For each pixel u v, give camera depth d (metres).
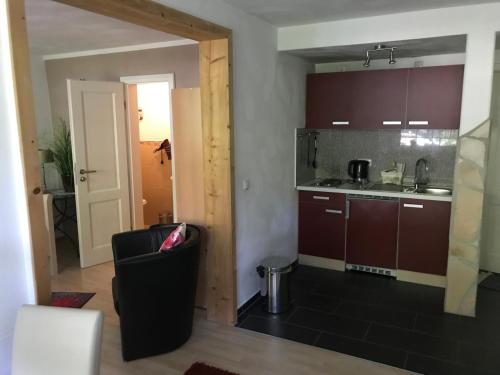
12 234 1.66
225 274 3.13
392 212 4.00
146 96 5.87
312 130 4.71
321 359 2.72
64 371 1.45
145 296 2.60
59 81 5.20
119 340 2.97
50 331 1.48
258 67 3.41
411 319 3.27
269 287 3.35
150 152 5.99
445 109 3.84
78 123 4.24
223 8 2.88
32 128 1.65
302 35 3.64
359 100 4.21
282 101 3.92
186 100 3.16
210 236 3.14
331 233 4.33
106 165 4.52
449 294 3.35
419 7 3.09
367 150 4.66
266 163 3.67
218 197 3.05
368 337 3.00
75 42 4.34
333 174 4.88
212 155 3.02
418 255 3.93
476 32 3.04
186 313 2.85
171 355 2.78
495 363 2.67
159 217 5.75
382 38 3.36
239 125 3.16
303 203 4.43
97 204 4.48
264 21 3.46
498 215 4.14
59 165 4.88
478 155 3.12
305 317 3.31
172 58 4.35
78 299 3.64
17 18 1.57
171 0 2.38
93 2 1.99
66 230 5.38
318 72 4.73
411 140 4.40
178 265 2.66
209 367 2.62
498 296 3.70
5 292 1.64
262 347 2.87
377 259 4.15
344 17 3.37
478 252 3.21
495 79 4.02
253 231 3.51
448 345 2.88
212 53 2.91
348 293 3.77
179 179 3.29
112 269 4.40
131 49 4.57
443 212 3.76
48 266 1.76
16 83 1.58
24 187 1.65
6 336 1.66
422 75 3.89
